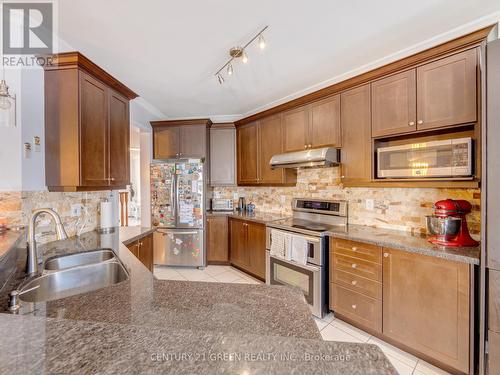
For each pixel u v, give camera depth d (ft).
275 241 8.87
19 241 4.76
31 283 4.00
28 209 5.69
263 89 10.09
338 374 1.43
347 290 7.04
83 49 6.95
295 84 9.62
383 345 6.36
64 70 5.89
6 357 1.47
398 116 6.69
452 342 5.17
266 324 2.62
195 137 12.46
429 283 5.49
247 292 3.38
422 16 5.78
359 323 6.82
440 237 5.88
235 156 12.94
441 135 6.61
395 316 6.04
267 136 10.99
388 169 6.81
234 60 7.73
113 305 2.98
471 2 5.34
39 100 5.87
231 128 12.94
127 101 8.20
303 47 7.07
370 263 6.52
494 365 4.55
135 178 24.34
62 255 5.37
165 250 12.03
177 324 2.59
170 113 13.47
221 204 13.58
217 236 12.34
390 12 5.63
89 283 4.76
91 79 6.36
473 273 4.91
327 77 9.05
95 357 1.51
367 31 6.35
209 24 5.92
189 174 12.00
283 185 10.70
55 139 5.95
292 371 1.45
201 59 7.59
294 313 2.85
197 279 10.78
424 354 5.73
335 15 5.70
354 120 7.75
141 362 1.48
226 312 2.85
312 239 7.69
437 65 5.98
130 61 7.67
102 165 6.80
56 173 5.97
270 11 5.51
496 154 4.44
